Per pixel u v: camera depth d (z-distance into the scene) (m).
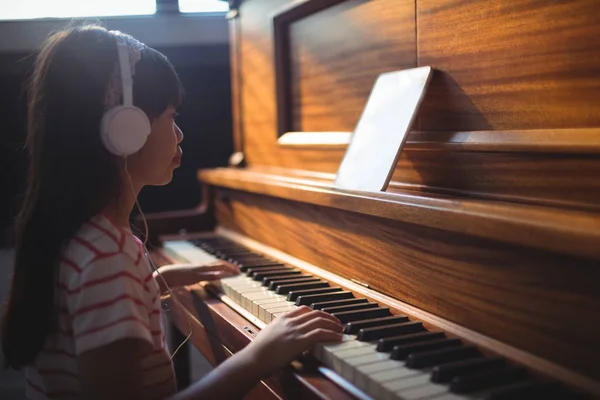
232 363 0.82
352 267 1.14
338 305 1.03
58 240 0.82
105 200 0.86
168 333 2.33
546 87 0.85
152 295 0.85
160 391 0.89
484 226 0.76
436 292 0.92
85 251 0.79
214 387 0.80
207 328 1.17
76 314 0.77
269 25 1.65
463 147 0.97
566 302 0.72
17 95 2.54
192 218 1.91
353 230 1.13
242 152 1.92
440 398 0.68
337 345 0.85
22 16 2.58
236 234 1.77
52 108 0.83
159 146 0.93
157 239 1.86
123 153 0.84
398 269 1.00
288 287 1.13
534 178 0.85
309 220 1.30
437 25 1.06
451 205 0.83
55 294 0.83
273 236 1.50
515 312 0.78
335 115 1.41
